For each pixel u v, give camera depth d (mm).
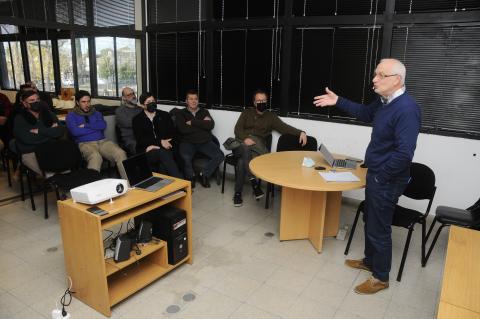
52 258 2684
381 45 3459
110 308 2086
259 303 2227
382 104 2338
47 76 4484
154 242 2418
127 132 4281
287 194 2896
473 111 3191
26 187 4059
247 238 3053
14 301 2201
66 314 1991
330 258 2760
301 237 3045
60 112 4438
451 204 3393
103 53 4742
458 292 1280
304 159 3010
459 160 3285
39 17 4070
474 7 3041
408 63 3383
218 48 4426
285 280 2469
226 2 4242
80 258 2098
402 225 2455
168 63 4895
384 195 2193
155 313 2123
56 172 3443
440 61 3242
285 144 3920
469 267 1420
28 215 3404
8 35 4277
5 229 3119
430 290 2387
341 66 3703
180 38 4699
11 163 4418
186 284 2402
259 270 2582
